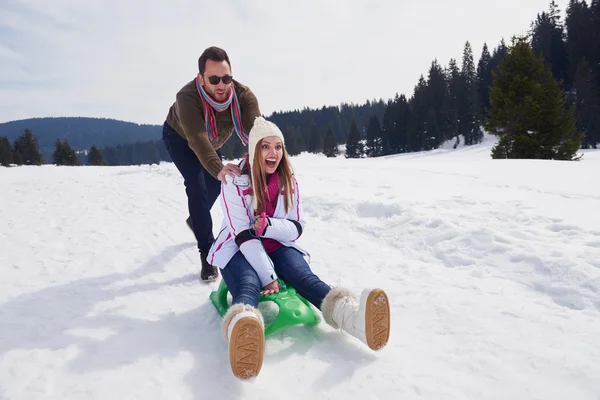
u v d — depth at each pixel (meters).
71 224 4.91
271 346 2.04
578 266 2.73
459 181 6.82
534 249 3.07
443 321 2.28
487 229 3.52
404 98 68.38
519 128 19.75
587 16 55.69
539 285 2.70
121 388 1.74
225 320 1.76
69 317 2.44
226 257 2.23
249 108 3.00
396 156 53.06
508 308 2.40
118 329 2.28
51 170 16.42
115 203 6.30
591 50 52.47
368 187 6.30
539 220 3.85
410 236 3.84
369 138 68.69
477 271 2.99
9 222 5.09
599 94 45.47
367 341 1.82
